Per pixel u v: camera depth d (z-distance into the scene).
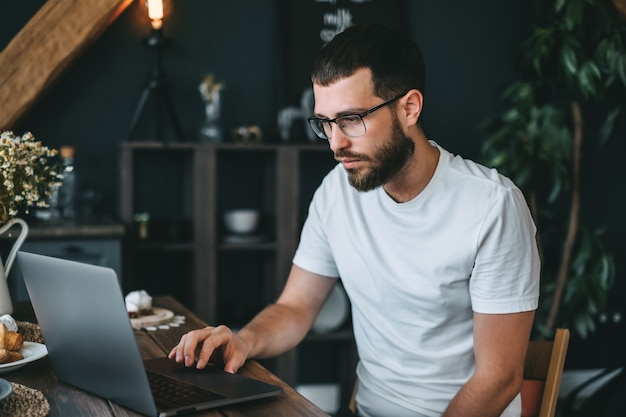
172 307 2.27
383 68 1.68
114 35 3.76
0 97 3.39
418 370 1.86
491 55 4.15
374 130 1.69
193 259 3.65
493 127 3.90
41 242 3.26
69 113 3.73
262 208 4.00
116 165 3.80
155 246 3.55
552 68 3.85
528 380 1.92
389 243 1.86
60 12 3.44
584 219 4.25
